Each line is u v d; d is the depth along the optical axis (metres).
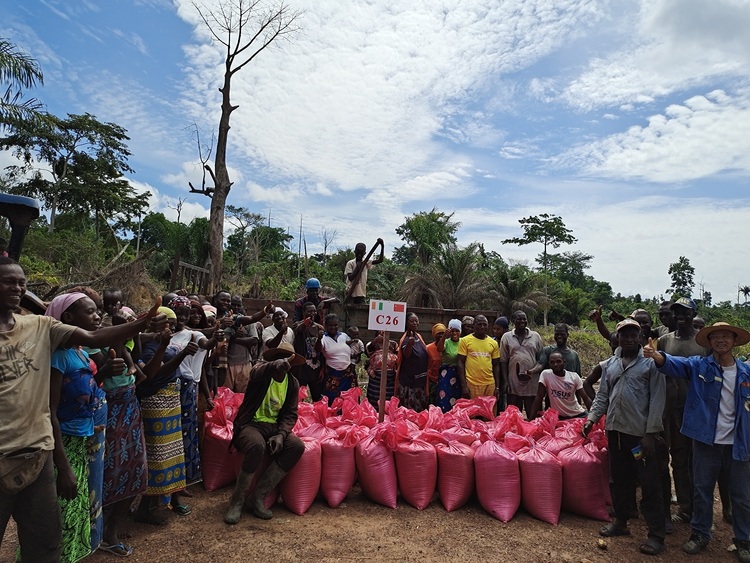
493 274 26.42
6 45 14.36
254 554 3.58
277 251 48.03
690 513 4.54
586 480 4.50
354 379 6.85
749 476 3.88
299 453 4.27
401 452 4.60
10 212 3.99
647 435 3.92
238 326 5.76
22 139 27.36
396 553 3.69
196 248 23.88
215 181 15.34
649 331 5.16
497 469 4.46
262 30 15.68
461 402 5.90
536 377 6.59
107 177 32.09
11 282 2.40
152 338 4.14
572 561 3.72
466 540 3.96
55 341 2.62
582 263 65.62
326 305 7.33
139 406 3.69
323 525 4.12
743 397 3.86
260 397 4.32
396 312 5.44
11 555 3.45
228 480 4.83
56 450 2.72
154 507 4.01
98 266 18.91
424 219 29.38
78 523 3.01
